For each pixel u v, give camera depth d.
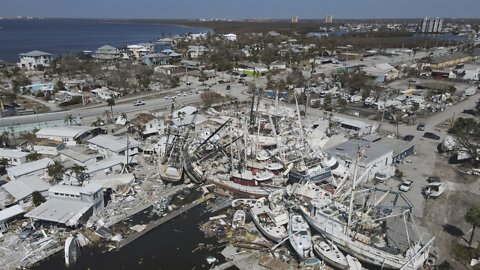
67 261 40.03
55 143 71.50
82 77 146.62
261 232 46.09
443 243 42.28
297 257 41.53
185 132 79.19
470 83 137.12
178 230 47.62
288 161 61.72
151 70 154.88
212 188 59.03
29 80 136.88
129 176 58.44
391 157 64.19
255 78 150.12
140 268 40.19
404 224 43.62
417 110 100.44
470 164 65.31
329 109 103.06
